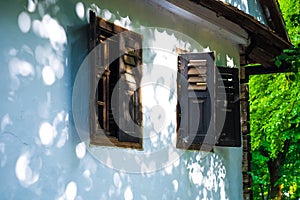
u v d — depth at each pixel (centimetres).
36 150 546
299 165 1477
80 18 613
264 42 986
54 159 566
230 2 967
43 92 558
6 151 514
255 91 1470
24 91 536
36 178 543
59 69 579
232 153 956
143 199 707
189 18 837
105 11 655
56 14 579
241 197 983
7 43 521
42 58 559
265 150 1484
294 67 957
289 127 1395
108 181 643
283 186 1588
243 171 1003
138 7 721
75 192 592
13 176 520
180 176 793
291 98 1359
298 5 1416
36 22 554
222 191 912
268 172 1591
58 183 570
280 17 1074
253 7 1065
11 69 524
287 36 1084
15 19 530
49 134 562
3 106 514
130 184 682
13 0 529
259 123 1458
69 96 590
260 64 1099
